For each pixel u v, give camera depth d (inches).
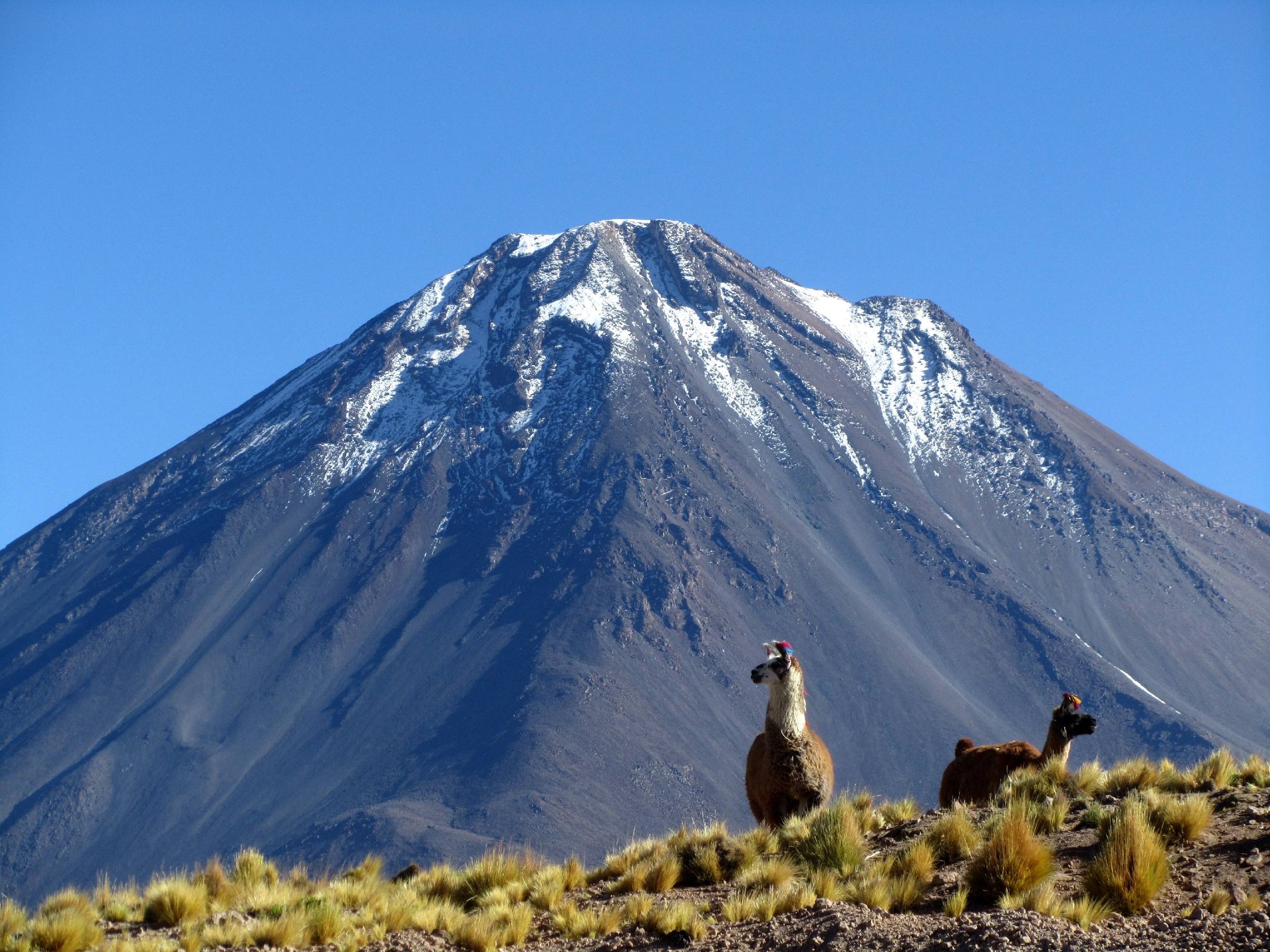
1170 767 1583.4
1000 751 1712.6
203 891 1533.0
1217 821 1325.0
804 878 1365.7
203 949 1295.5
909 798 1742.1
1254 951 971.9
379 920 1403.8
